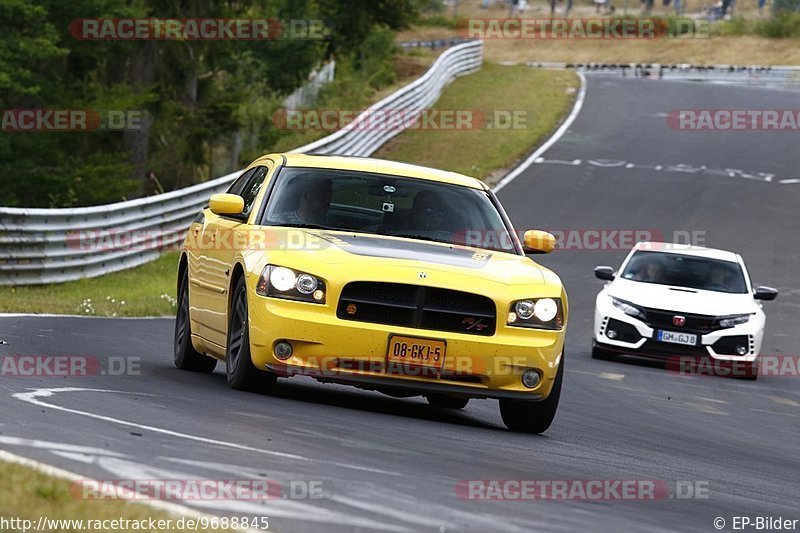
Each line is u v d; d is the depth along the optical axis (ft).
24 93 373.81
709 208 317.42
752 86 616.80
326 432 73.51
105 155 390.83
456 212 99.25
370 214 96.84
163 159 456.86
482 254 94.38
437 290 86.99
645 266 185.26
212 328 100.58
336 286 86.33
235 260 93.30
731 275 183.83
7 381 83.35
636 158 377.91
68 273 210.18
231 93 419.54
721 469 83.25
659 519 59.11
